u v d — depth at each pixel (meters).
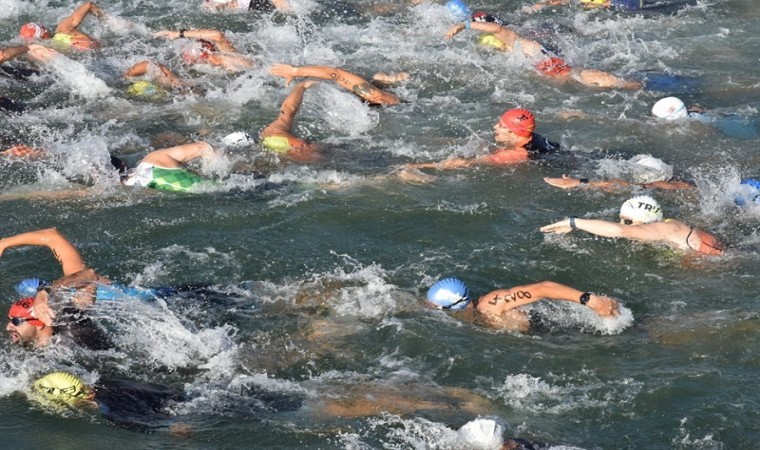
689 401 22.48
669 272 28.11
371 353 24.48
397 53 45.53
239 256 29.03
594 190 32.81
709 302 26.58
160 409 22.42
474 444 20.67
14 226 30.38
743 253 28.98
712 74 43.59
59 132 37.03
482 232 30.52
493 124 38.47
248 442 21.28
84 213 31.27
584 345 24.73
